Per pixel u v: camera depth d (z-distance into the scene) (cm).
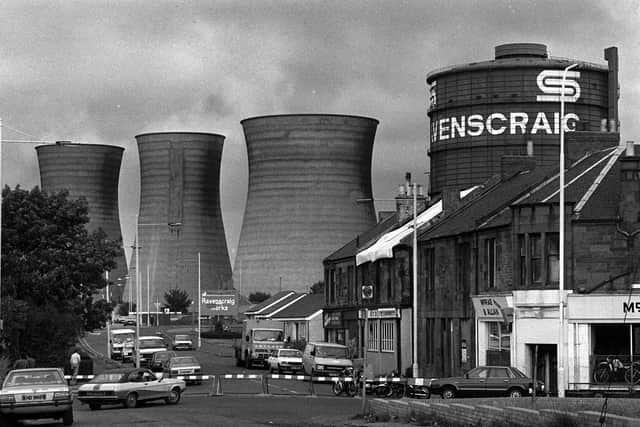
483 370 4344
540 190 5241
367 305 7481
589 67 14000
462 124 13925
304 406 4378
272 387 6109
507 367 4356
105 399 4447
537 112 13725
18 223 6706
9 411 3362
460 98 13975
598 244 4731
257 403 4641
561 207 4406
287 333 10788
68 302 6950
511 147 13662
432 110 14388
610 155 5238
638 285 4638
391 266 7062
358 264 7375
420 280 6350
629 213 4709
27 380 3497
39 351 6475
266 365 8362
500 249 5134
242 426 3266
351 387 5306
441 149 14150
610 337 4706
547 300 4769
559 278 4578
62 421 3650
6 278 6419
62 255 6812
